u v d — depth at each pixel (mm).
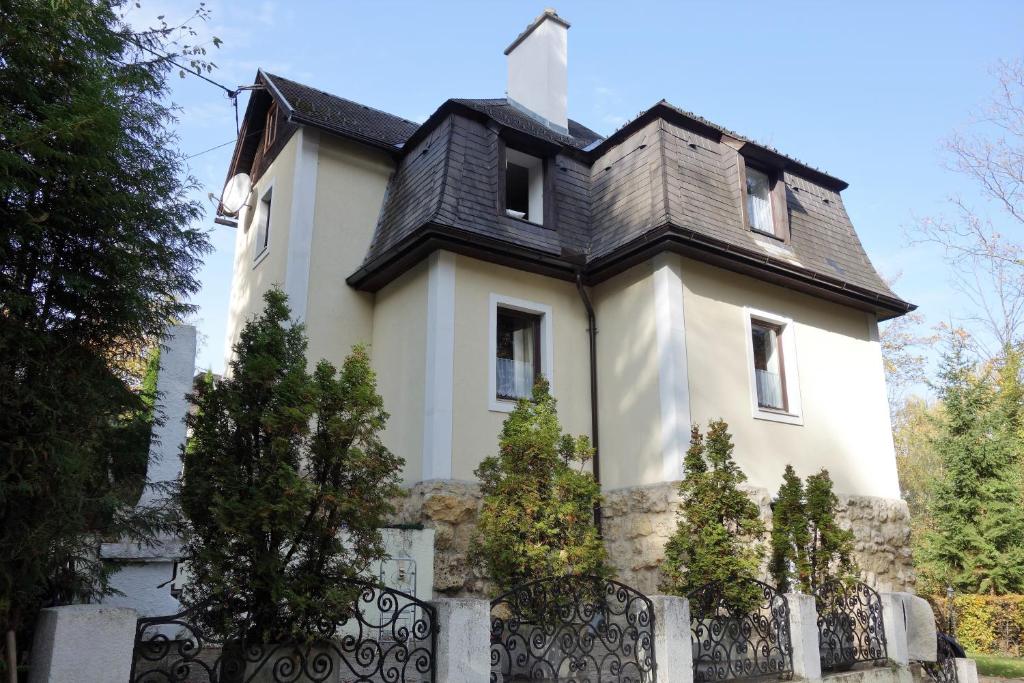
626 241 10992
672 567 7766
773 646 7406
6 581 4441
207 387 5480
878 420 12617
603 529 10617
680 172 11320
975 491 16250
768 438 10922
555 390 10992
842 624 8031
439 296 10172
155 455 6430
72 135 4656
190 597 5668
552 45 15953
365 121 13781
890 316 13383
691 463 8016
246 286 13461
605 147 12742
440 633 5383
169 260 5730
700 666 6953
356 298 11883
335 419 5426
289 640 5078
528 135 11766
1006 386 18562
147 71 5965
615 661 6230
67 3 4965
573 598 6410
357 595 5133
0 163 4312
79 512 4812
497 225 10828
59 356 4855
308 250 11578
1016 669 11617
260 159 14148
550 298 11375
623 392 10906
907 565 11953
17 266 4789
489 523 7062
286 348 5773
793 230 12422
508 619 6129
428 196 10883
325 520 5309
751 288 11508
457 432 9852
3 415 4480
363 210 12352
